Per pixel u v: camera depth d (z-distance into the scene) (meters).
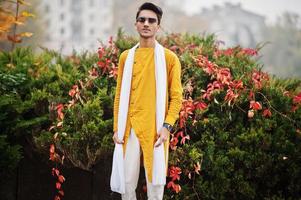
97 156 3.82
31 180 4.13
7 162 3.88
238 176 3.76
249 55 4.65
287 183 3.87
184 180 3.88
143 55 3.27
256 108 3.75
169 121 3.18
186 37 4.99
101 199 4.04
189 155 3.67
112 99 4.05
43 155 4.09
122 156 3.23
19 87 4.23
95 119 3.90
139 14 3.25
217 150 3.87
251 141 3.79
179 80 3.28
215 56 4.47
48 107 4.06
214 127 3.88
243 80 4.09
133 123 3.22
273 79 4.43
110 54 4.43
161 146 3.18
